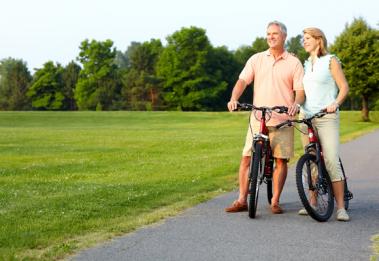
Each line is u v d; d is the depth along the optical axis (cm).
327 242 715
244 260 634
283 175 916
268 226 810
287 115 903
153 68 14375
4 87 14938
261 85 931
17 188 1228
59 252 649
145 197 1051
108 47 13562
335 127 880
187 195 1094
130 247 686
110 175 1498
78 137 3397
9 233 743
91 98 13250
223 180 1313
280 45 921
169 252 665
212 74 12319
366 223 834
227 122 6688
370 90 6762
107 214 893
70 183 1322
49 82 14138
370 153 2106
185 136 3534
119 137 3403
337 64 880
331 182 884
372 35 6812
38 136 3491
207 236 745
